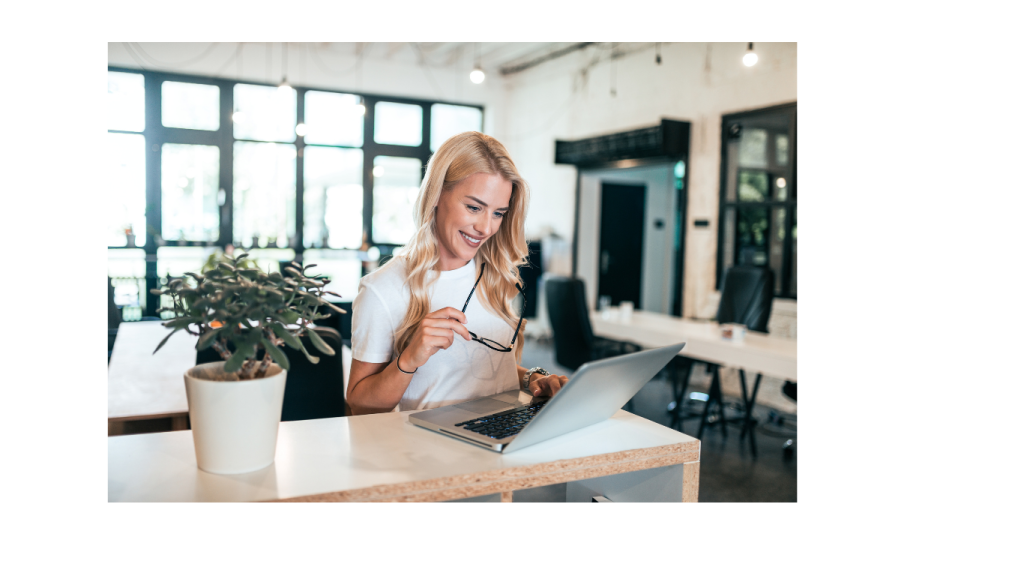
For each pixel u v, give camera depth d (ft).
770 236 17.29
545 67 25.95
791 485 10.68
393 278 4.51
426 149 27.71
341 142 26.35
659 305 27.32
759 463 11.81
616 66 22.12
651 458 3.76
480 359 4.80
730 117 17.92
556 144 23.82
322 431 3.92
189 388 3.27
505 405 4.41
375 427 4.00
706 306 18.81
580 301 13.46
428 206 4.38
